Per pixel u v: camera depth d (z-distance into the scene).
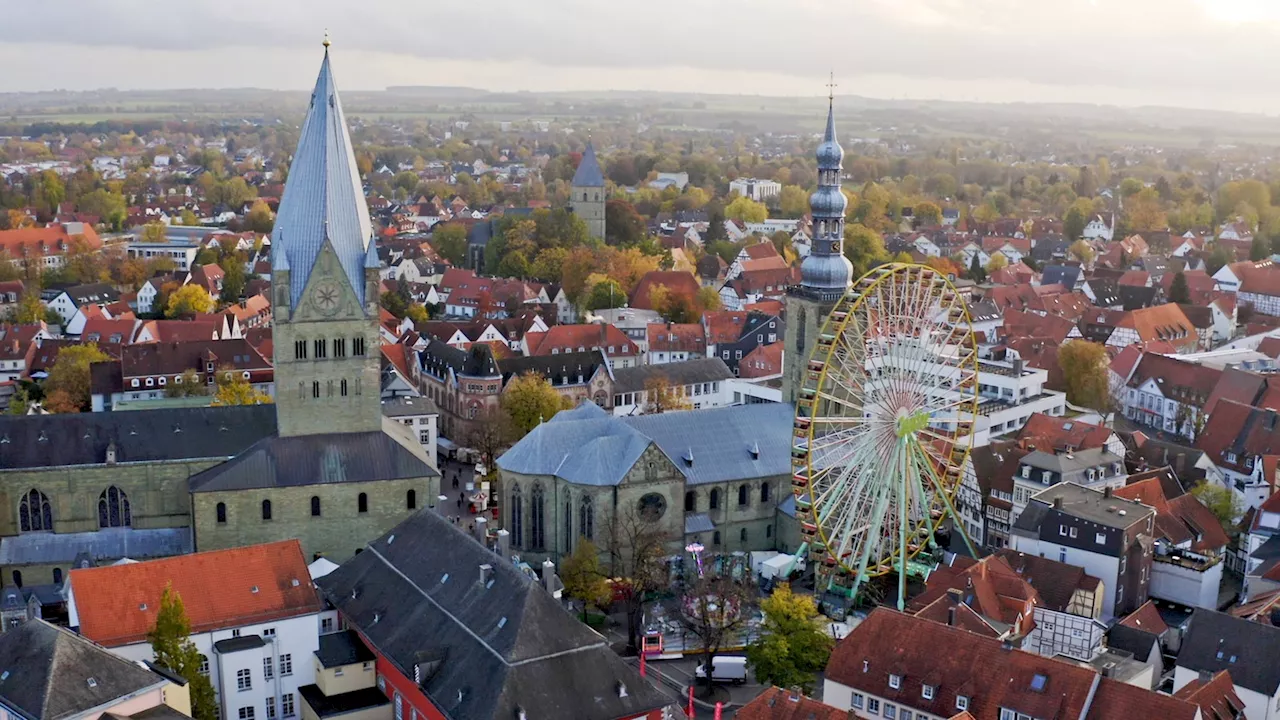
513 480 186.62
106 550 172.62
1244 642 140.50
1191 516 193.38
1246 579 177.12
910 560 185.00
